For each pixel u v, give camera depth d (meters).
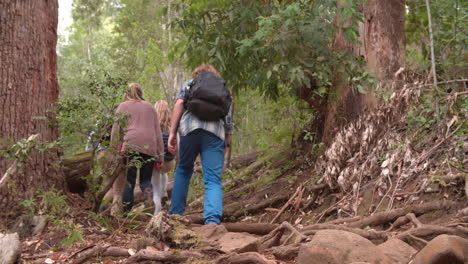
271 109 7.40
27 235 3.36
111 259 2.86
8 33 3.77
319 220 4.49
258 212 5.44
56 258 2.92
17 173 3.57
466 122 4.23
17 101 3.73
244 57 5.90
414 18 7.15
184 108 4.28
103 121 3.70
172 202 4.31
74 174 4.79
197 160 7.82
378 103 5.38
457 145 4.02
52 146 3.49
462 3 5.26
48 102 3.97
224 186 7.08
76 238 3.21
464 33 5.37
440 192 3.70
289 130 6.83
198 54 6.25
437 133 4.43
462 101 4.53
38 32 3.94
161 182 5.89
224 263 2.52
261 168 7.11
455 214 3.32
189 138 4.16
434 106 4.45
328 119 5.92
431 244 2.07
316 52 5.56
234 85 6.57
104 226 3.70
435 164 4.07
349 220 3.82
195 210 6.43
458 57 5.50
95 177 3.83
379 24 5.68
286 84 6.25
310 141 6.53
